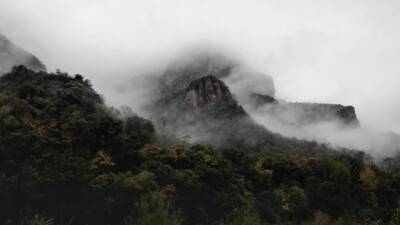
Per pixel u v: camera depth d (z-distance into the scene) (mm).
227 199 60750
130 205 46219
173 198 54000
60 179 44469
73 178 45906
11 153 44156
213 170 64812
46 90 87000
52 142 47812
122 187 47125
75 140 52031
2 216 38531
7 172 42875
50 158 45875
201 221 55594
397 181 99438
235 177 74000
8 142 44344
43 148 47062
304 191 77438
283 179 87938
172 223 25125
